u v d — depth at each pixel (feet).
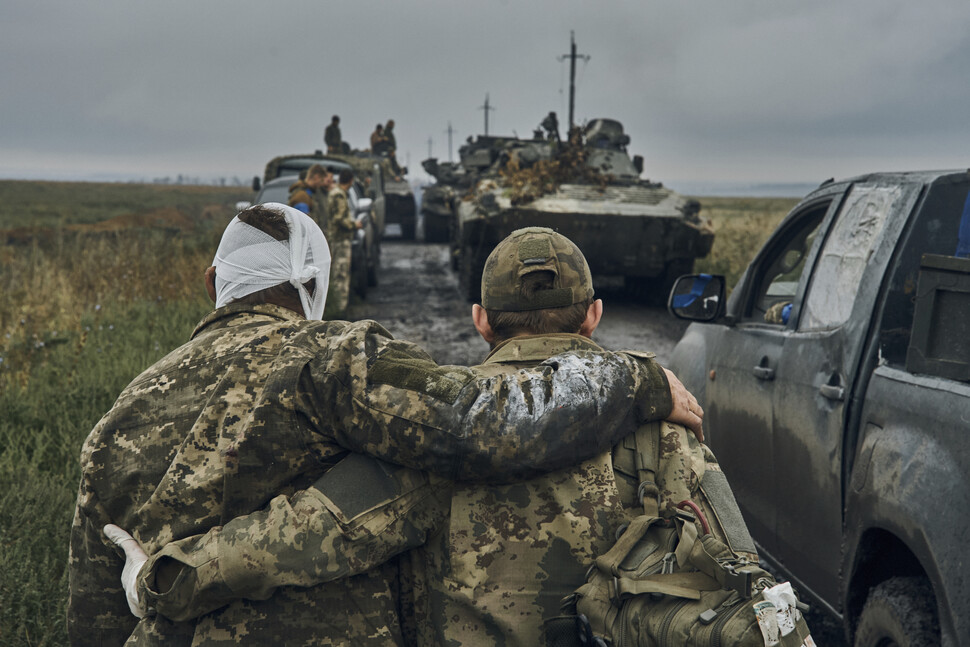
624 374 4.64
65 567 10.06
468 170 59.88
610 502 4.51
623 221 34.78
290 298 5.20
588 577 4.35
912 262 7.97
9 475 12.54
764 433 9.84
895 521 6.88
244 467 4.43
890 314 7.95
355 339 4.65
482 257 36.52
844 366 8.22
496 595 4.43
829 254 9.36
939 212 8.03
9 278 29.19
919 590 7.00
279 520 4.28
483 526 4.48
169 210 100.63
